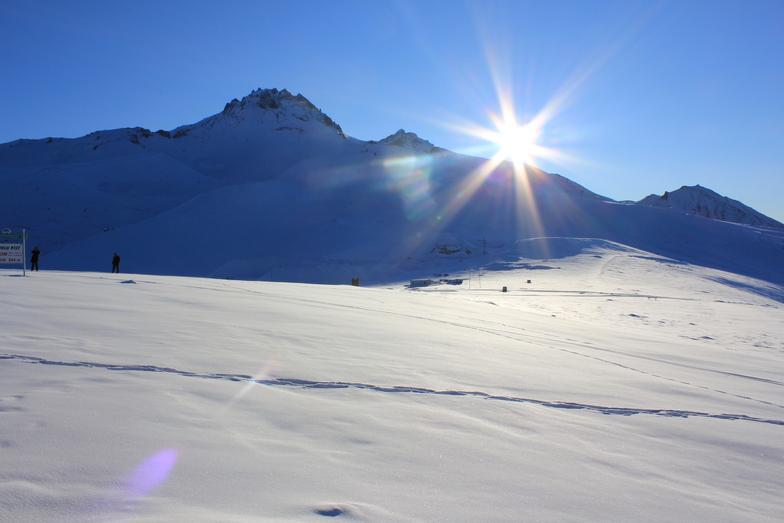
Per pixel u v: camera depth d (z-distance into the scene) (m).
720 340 17.77
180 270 78.31
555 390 5.05
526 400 4.50
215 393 3.61
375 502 2.19
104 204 118.88
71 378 3.62
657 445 3.66
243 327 6.97
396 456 2.79
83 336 5.22
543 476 2.76
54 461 2.24
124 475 2.18
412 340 7.32
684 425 4.29
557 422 3.92
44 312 6.66
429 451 2.93
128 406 3.11
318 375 4.52
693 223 133.00
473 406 4.06
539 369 6.12
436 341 7.48
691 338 17.52
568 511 2.34
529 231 120.38
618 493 2.65
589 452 3.29
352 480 2.40
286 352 5.44
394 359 5.68
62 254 75.25
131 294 10.27
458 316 13.02
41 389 3.29
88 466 2.23
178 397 3.42
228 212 105.38
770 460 3.57
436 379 4.89
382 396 4.06
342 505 2.11
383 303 14.59
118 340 5.18
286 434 2.95
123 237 84.81
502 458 2.95
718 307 34.34
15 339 4.77
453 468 2.71
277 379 4.22
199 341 5.57
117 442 2.53
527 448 3.20
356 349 6.08
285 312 9.30
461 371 5.41
